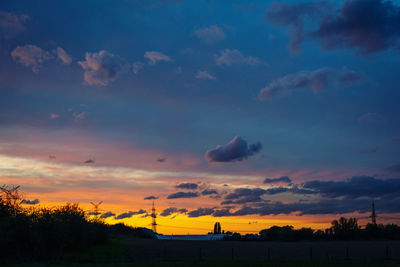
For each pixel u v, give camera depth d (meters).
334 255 71.25
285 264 51.91
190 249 75.06
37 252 52.94
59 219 59.38
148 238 97.25
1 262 48.53
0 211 52.66
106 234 70.06
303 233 126.25
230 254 71.12
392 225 129.25
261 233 126.19
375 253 75.88
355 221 131.12
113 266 46.81
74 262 51.38
